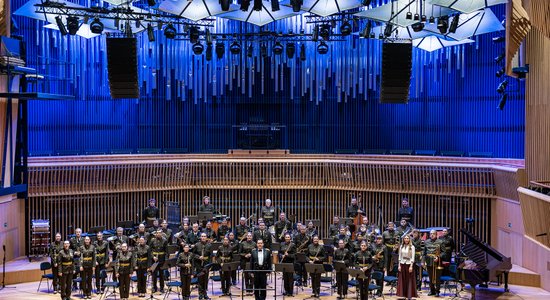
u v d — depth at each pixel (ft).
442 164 75.51
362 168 80.43
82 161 77.97
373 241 59.41
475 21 69.82
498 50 79.10
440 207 76.07
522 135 76.84
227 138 90.43
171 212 73.05
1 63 59.62
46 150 82.53
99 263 58.75
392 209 79.36
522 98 76.89
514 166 70.03
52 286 62.13
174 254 62.13
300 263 59.52
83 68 83.66
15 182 69.87
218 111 90.38
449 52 81.46
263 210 72.74
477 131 81.00
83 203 76.23
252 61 87.15
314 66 86.74
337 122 89.81
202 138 90.27
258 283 56.39
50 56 81.92
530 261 62.64
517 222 66.39
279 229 68.13
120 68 60.70
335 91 89.66
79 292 59.57
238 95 90.58
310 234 61.36
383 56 59.41
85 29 77.87
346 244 60.54
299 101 90.33
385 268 60.90
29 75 68.13
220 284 63.62
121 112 87.20
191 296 58.23
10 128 65.98
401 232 63.31
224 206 83.20
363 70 85.71
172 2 63.52
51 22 72.38
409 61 59.36
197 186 82.64
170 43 86.07
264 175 82.64
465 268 54.80
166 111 89.40
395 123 87.30
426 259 57.41
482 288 59.62
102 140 86.12
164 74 86.02
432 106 84.64
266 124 89.97
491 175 71.92
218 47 72.95
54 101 83.05
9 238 68.23
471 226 68.08
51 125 82.94
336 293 58.80
